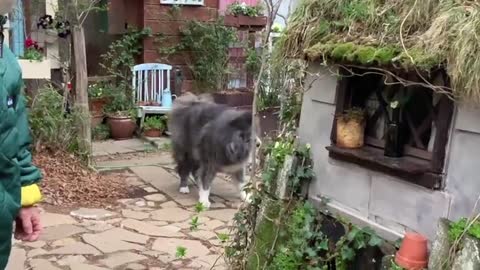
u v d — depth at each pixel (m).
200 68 8.42
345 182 2.54
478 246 1.79
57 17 7.07
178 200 5.32
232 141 4.97
